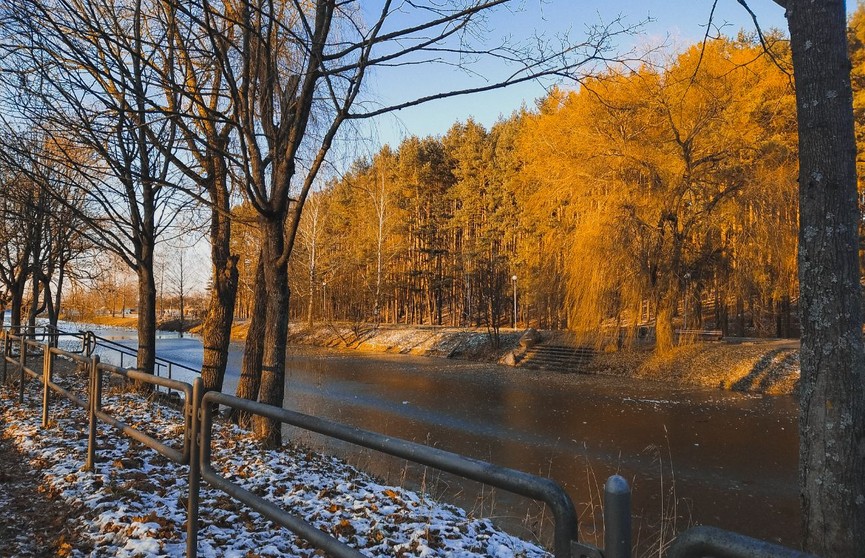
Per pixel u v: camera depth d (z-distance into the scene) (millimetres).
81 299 31391
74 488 4656
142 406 8891
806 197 3512
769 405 17047
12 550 3582
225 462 5914
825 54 3432
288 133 7754
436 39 6055
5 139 9172
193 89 8000
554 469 10609
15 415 7781
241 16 7086
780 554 985
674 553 1186
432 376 25250
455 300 51562
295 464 6332
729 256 22625
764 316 32938
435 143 52781
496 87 6215
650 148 22484
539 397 19094
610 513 1291
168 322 76688
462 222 47344
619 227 22828
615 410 16562
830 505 3299
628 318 24797
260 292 9750
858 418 3299
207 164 8969
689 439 12938
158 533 3760
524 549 4434
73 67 7039
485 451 12086
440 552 3887
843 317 3363
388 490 5570
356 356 35656
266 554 3615
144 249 11844
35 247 18734
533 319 45875
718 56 20328
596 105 21141
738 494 9094
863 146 20641
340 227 50688
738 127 21109
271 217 7555
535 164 27266
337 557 1979
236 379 23922
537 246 33906
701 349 23938
